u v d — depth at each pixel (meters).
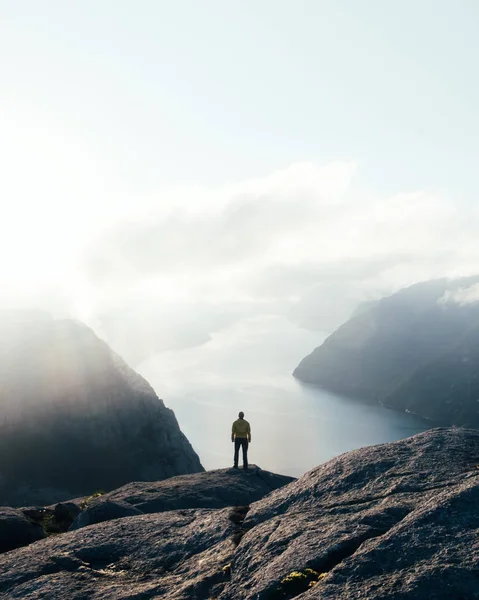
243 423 28.84
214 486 24.50
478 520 11.05
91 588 12.77
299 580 10.69
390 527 11.80
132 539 15.19
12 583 13.33
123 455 137.50
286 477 27.56
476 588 9.26
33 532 20.05
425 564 10.02
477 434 16.83
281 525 13.37
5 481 119.38
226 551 13.38
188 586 12.16
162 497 22.53
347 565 10.54
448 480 13.58
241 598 11.03
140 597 12.12
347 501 13.83
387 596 9.44
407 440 16.92
